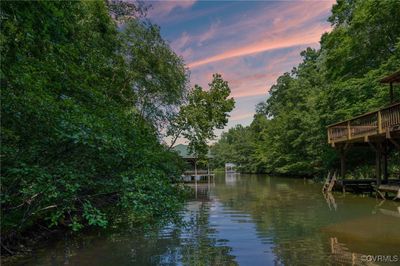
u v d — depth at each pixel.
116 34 15.10
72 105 6.29
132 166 7.05
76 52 8.56
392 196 15.46
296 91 37.12
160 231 8.48
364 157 21.72
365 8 19.64
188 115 19.06
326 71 26.22
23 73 5.61
